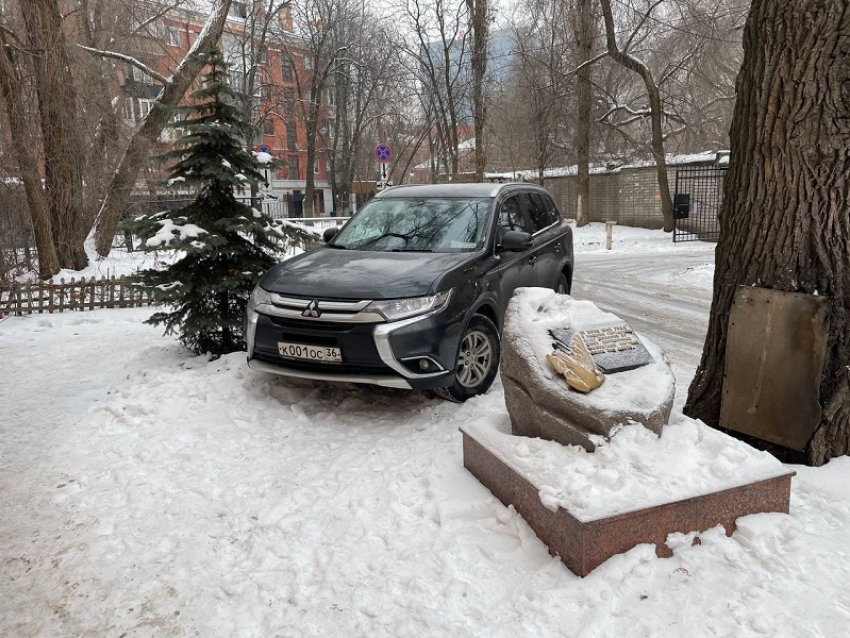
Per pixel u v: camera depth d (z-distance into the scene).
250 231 6.22
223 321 6.32
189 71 15.20
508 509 3.20
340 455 4.18
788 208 3.61
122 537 3.29
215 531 3.32
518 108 33.75
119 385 5.73
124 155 15.24
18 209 12.82
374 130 45.19
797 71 3.49
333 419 4.87
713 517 2.85
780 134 3.60
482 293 5.19
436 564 2.91
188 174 6.25
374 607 2.65
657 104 24.55
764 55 3.65
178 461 4.20
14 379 6.46
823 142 3.46
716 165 23.41
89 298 10.62
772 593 2.52
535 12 28.16
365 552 3.05
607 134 31.89
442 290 4.71
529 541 2.98
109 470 4.09
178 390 5.29
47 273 12.80
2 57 11.83
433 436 4.36
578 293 11.32
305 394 5.29
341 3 36.62
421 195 6.38
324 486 3.75
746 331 3.76
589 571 2.67
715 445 3.09
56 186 13.25
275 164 6.71
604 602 2.52
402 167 50.78
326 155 49.72
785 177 3.61
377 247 5.75
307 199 44.16
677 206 22.00
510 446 3.33
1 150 12.09
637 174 28.81
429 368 4.61
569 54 28.45
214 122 6.10
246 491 3.75
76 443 4.55
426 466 3.87
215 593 2.79
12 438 4.74
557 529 2.81
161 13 19.62
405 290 4.60
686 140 32.69
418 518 3.33
